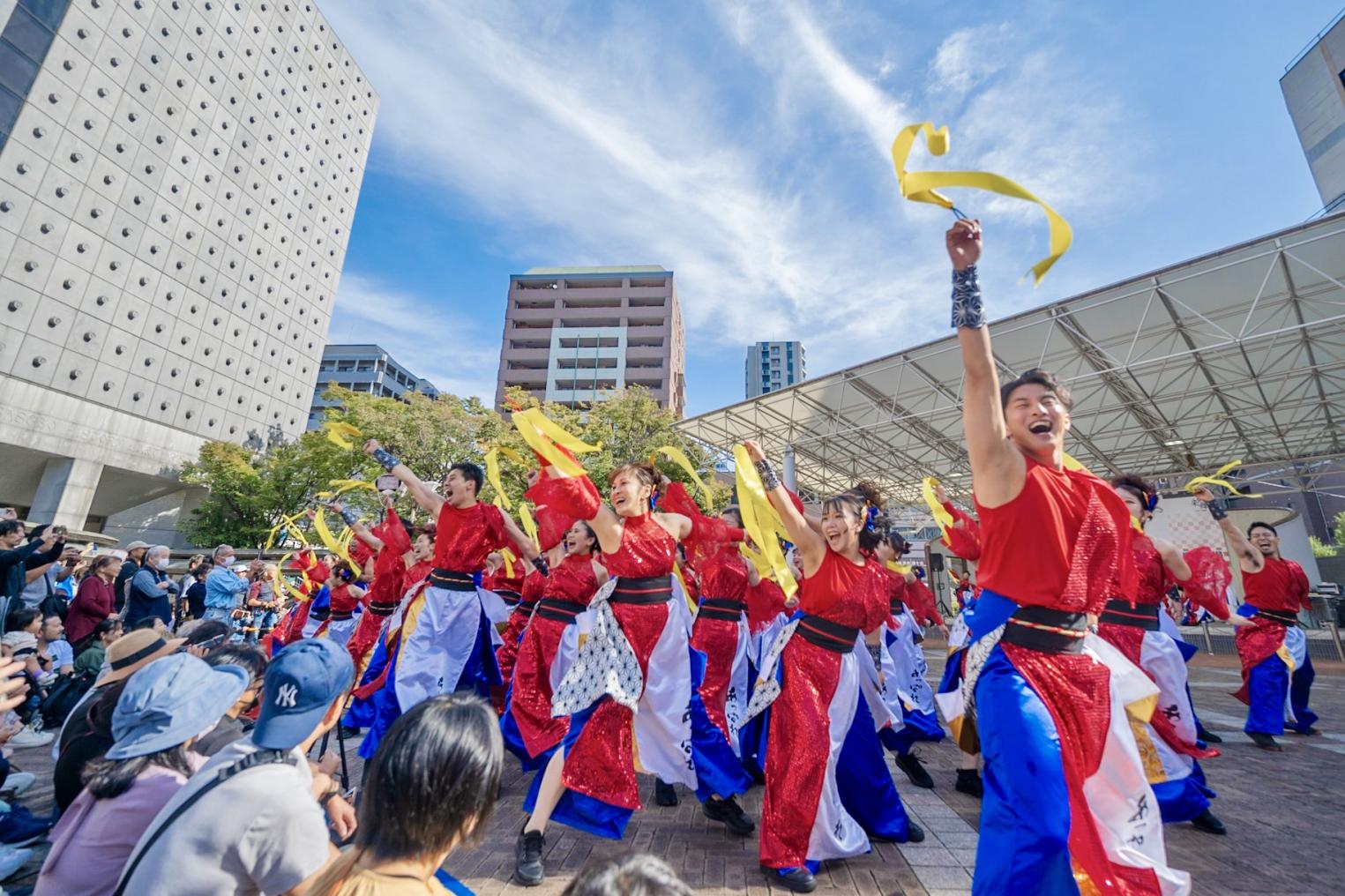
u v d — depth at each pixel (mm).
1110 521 1857
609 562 3088
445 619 3955
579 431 19875
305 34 36938
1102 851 1575
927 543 21812
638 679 2904
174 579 14281
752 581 4590
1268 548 5312
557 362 56781
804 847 2543
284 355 34312
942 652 14812
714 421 19484
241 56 32500
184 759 1887
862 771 3043
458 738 1124
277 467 25141
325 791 1983
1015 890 1510
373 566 5863
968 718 2143
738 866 2766
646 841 3078
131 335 26812
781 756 2723
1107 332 13445
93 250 25484
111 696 2361
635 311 58812
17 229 23188
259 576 10102
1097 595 1827
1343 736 5375
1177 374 15109
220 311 30688
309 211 36469
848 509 2961
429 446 20125
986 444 1770
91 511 27766
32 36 23781
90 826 1737
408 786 1072
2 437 22625
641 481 3193
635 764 2900
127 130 26891
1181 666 3355
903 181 1498
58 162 24438
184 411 28859
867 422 19094
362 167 41250
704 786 3178
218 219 30781
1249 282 11516
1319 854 2857
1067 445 20344
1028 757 1625
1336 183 31000
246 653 2553
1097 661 1830
